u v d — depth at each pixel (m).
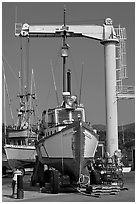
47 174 22.84
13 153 34.22
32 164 34.75
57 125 20.66
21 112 38.50
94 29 33.66
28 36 32.62
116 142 32.72
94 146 20.23
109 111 33.03
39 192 20.30
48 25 32.66
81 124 18.72
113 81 33.28
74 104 21.70
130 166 40.88
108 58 33.50
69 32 33.06
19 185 18.02
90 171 21.39
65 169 20.52
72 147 18.98
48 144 20.75
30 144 35.97
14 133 37.03
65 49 23.84
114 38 33.47
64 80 23.14
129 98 32.94
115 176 21.78
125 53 33.62
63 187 20.38
